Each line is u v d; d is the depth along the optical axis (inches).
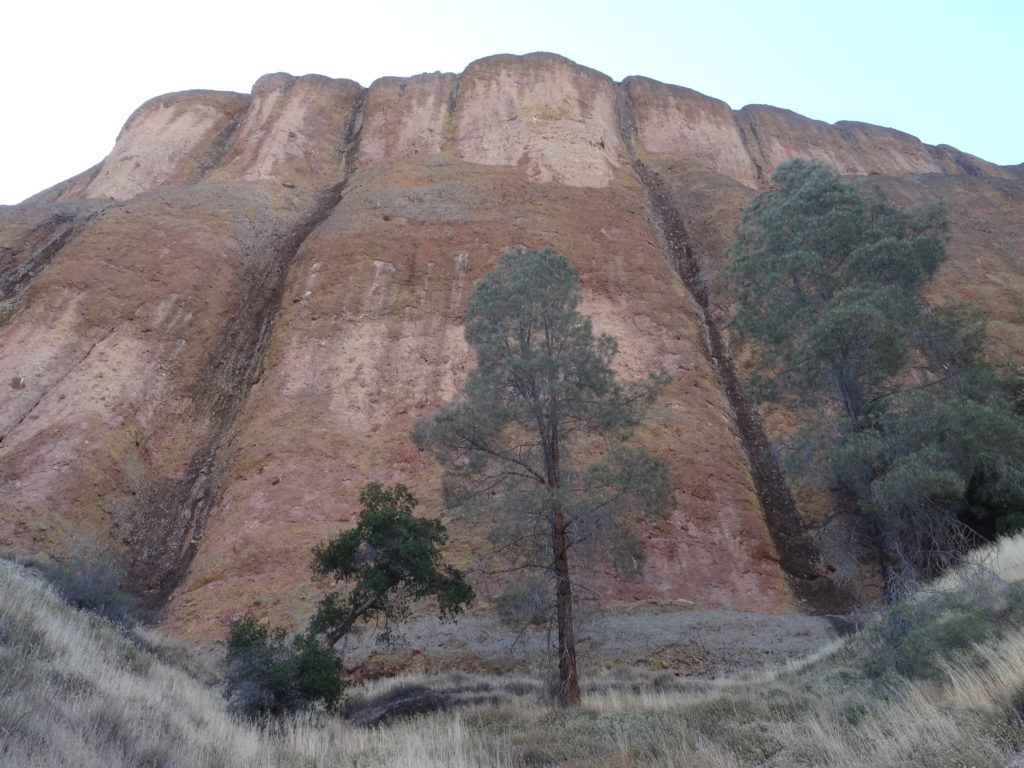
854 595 964.0
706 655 764.6
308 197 2102.6
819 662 611.2
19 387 1198.9
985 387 815.7
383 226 1701.5
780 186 1132.5
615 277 1616.6
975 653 335.9
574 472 705.6
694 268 1846.7
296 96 2554.1
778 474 1221.1
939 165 3088.1
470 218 1765.5
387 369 1328.7
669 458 1149.7
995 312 1521.9
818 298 942.4
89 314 1362.0
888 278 903.1
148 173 2246.6
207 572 942.4
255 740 418.0
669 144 2605.8
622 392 736.3
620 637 802.8
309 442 1145.4
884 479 694.5
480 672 757.9
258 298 1609.3
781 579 1025.5
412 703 582.9
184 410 1298.0
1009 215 2162.9
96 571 805.9
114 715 333.1
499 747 387.5
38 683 327.9
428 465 1130.7
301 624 844.6
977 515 818.8
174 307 1456.7
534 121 2337.6
